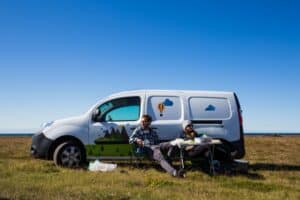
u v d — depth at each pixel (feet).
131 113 37.91
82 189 24.90
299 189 28.32
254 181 30.94
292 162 47.60
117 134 37.22
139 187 26.89
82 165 36.96
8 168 34.19
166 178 30.94
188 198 23.47
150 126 37.17
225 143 38.29
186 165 38.63
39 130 37.65
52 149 36.96
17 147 69.72
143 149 35.55
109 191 24.40
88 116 37.50
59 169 34.42
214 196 24.45
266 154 59.31
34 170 33.68
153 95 38.40
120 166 37.96
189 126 36.04
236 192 26.05
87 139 36.94
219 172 34.68
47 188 24.85
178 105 38.37
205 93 39.19
